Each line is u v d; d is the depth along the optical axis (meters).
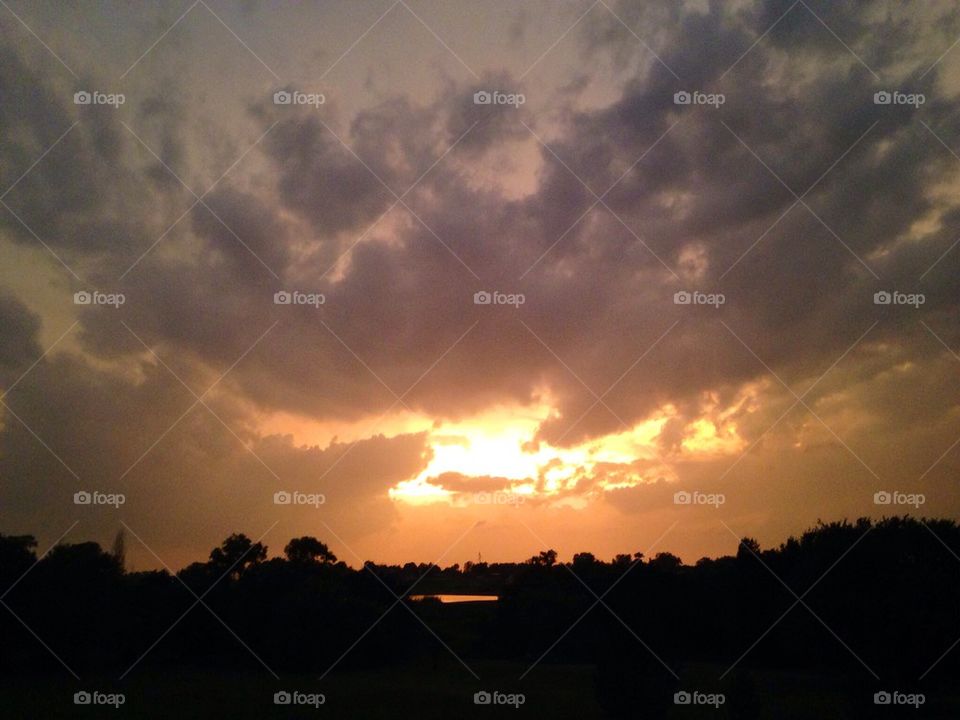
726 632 34.94
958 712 21.92
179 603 37.88
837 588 24.81
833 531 27.36
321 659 35.41
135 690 29.17
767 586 34.12
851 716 21.95
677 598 34.50
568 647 36.75
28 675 33.12
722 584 36.50
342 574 44.44
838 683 24.91
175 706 25.38
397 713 23.58
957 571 24.00
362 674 33.66
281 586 39.78
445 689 28.25
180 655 36.00
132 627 36.19
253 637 36.56
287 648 35.50
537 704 24.69
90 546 37.56
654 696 19.80
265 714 23.86
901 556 25.11
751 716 19.55
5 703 26.23
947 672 21.97
